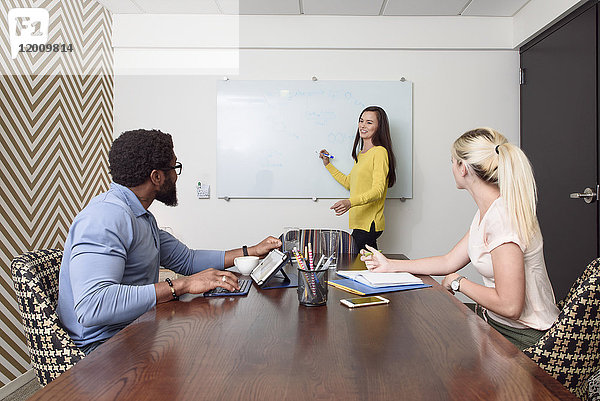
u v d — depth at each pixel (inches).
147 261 66.4
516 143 160.7
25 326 54.3
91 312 53.4
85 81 143.7
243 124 160.2
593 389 58.6
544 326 60.4
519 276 57.4
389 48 158.7
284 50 160.2
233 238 162.1
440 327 47.3
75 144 137.6
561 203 136.6
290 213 161.5
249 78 160.4
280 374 35.6
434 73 160.9
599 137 118.3
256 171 160.6
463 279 63.8
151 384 34.0
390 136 155.9
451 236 161.8
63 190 130.6
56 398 31.9
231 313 53.2
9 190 108.9
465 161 65.8
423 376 35.1
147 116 161.3
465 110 160.7
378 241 161.6
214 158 161.8
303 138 160.1
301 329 46.9
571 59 129.7
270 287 67.0
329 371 36.1
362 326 47.8
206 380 34.6
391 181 144.9
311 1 145.8
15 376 107.5
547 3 135.8
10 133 110.0
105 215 59.4
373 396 31.9
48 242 122.7
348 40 157.6
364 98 159.6
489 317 67.9
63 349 52.6
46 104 123.9
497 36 157.6
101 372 36.4
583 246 126.2
